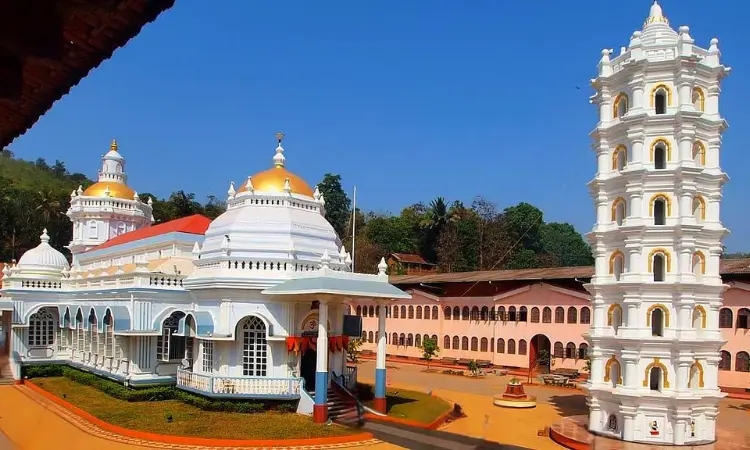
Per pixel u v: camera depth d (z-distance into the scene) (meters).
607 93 33.00
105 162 66.62
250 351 34.78
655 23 32.38
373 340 74.88
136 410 33.72
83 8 4.96
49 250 52.53
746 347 44.56
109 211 63.00
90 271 47.94
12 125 7.91
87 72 6.54
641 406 29.59
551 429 32.31
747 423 35.47
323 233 39.09
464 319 64.94
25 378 46.06
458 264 96.75
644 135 30.89
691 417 29.44
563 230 127.25
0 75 4.72
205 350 36.19
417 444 29.08
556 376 51.75
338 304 37.03
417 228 108.88
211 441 27.44
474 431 32.59
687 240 29.66
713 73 31.03
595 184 33.03
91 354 44.31
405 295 35.44
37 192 103.75
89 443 27.67
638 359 29.92
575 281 56.22
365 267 99.81
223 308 34.50
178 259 42.31
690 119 29.95
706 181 30.62
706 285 29.84
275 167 41.81
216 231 38.59
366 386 43.66
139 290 37.38
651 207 30.58
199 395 34.84
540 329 57.38
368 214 127.38
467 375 55.97
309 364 37.34
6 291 47.56
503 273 64.31
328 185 120.44
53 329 49.41
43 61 4.85
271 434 28.80
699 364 29.94
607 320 32.06
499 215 105.25
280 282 34.62
